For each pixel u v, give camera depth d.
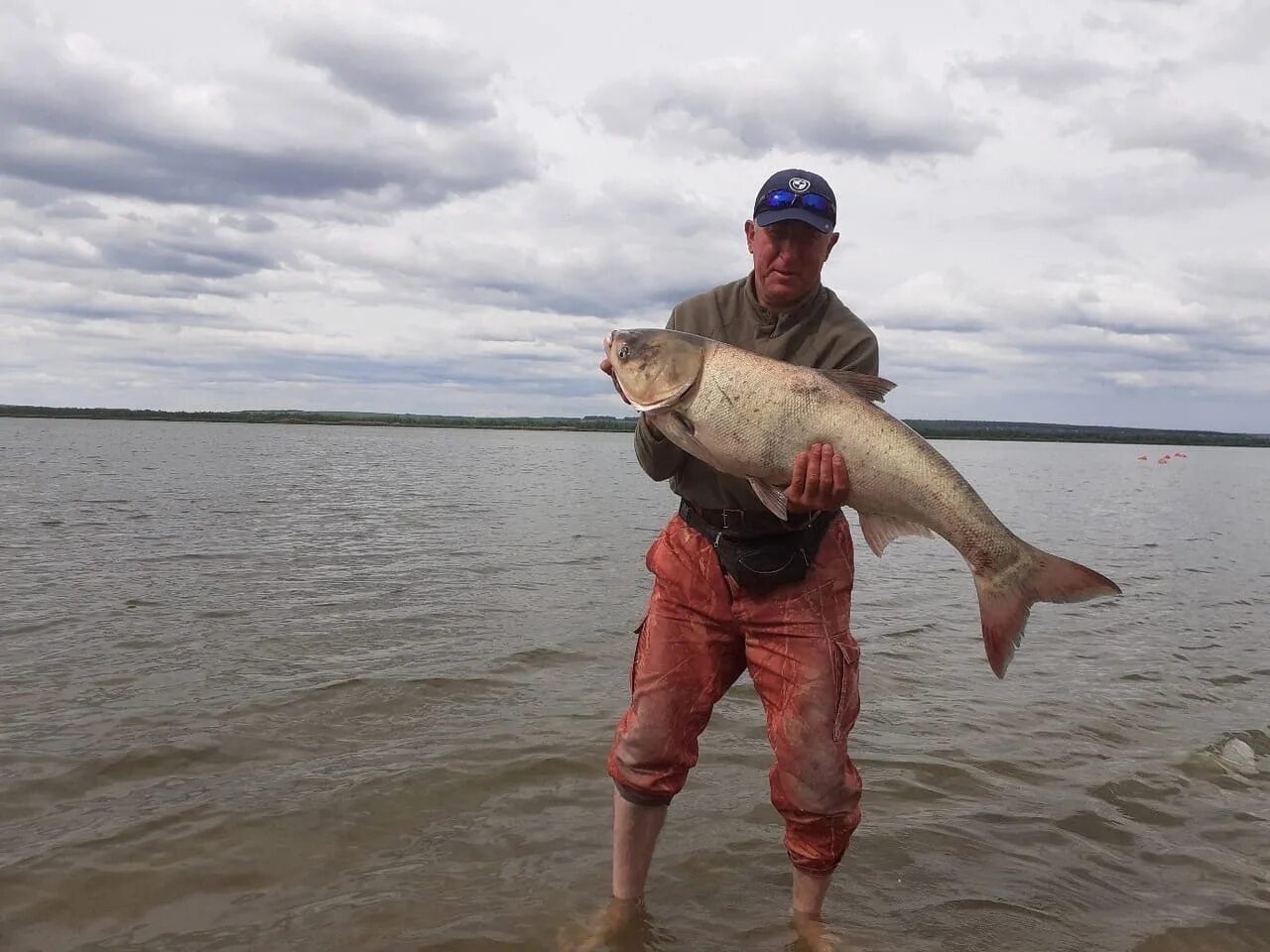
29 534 12.36
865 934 3.16
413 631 7.17
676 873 3.56
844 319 3.38
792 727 3.08
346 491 21.77
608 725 5.05
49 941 2.93
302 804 3.94
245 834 3.67
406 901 3.23
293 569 10.00
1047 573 3.11
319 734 4.81
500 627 7.42
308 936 3.01
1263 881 3.63
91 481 22.50
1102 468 57.78
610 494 24.09
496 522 15.79
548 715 5.20
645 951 3.02
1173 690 6.38
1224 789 4.59
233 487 21.83
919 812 4.16
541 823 3.87
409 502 19.33
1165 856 3.82
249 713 5.07
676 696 3.23
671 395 3.15
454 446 70.69
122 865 3.40
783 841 3.84
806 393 3.07
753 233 3.32
